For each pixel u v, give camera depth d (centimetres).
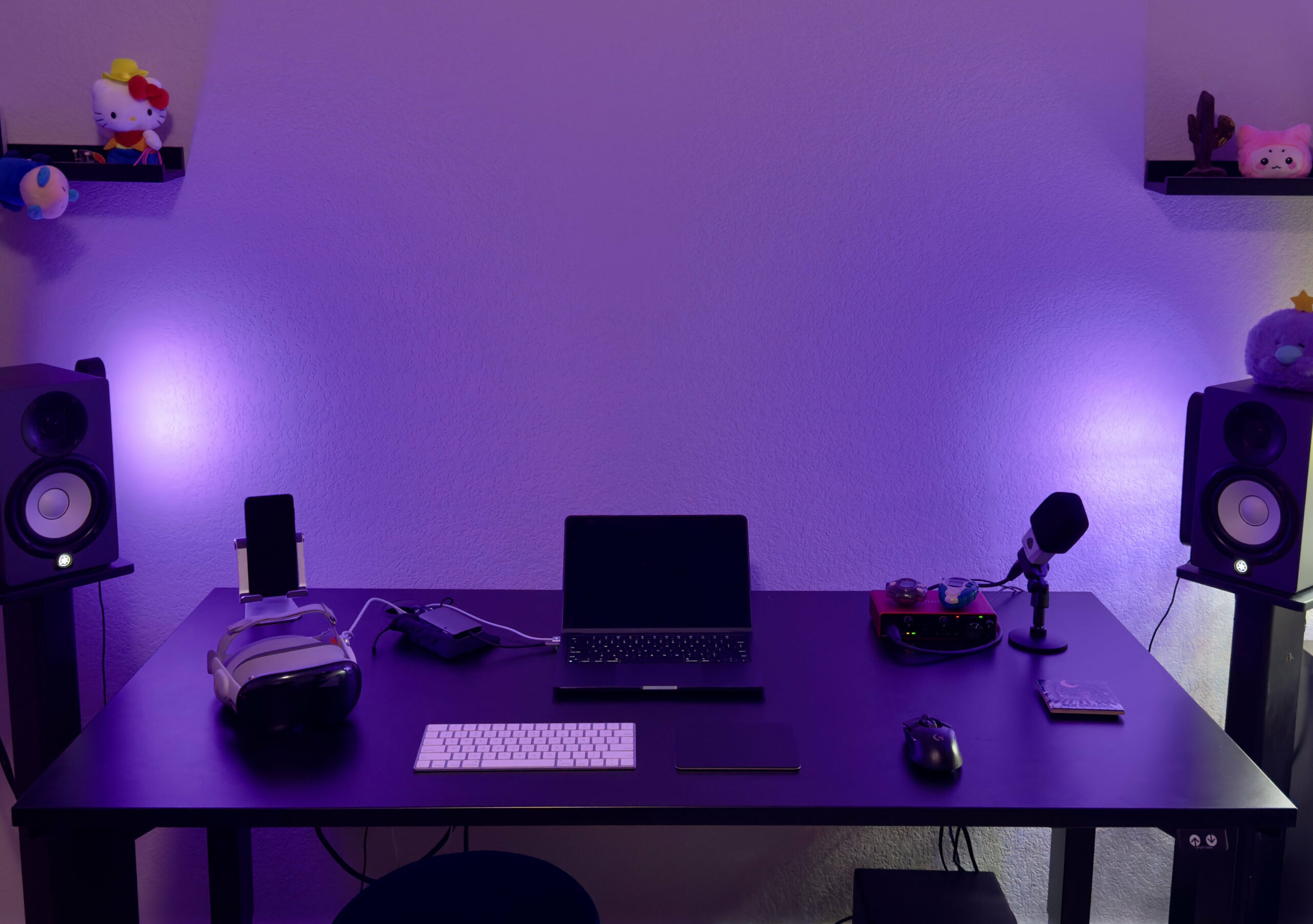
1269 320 195
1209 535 197
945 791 155
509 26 213
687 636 199
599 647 196
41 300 220
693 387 225
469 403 225
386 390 224
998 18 213
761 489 229
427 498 228
